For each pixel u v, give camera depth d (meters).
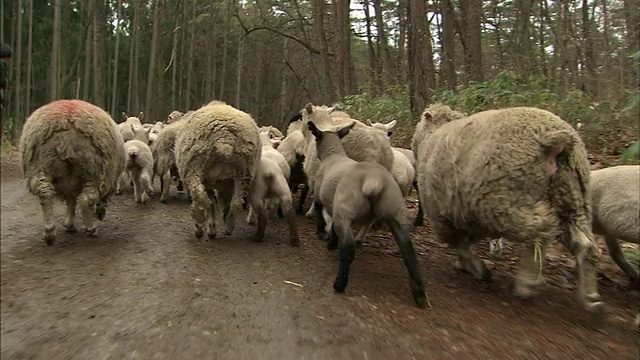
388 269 6.34
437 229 6.04
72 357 3.58
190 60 39.16
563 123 4.89
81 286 4.85
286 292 5.22
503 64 15.27
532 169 4.75
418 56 12.84
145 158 9.83
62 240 6.48
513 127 4.89
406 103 13.75
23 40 9.26
